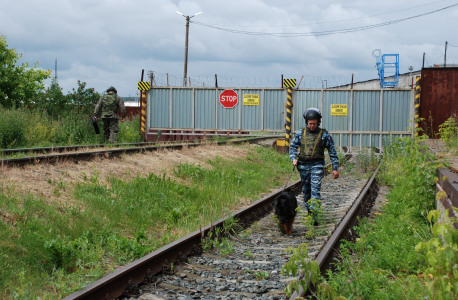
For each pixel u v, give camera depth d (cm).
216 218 741
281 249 608
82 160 969
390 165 1289
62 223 572
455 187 517
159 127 2147
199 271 504
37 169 819
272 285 459
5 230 497
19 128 1432
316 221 728
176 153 1355
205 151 1534
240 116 2088
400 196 857
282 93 2055
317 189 736
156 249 561
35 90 2823
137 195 802
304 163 748
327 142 741
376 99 1995
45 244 478
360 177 1392
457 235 280
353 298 406
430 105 1853
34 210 597
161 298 421
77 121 1797
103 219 640
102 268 485
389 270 482
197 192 927
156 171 1064
